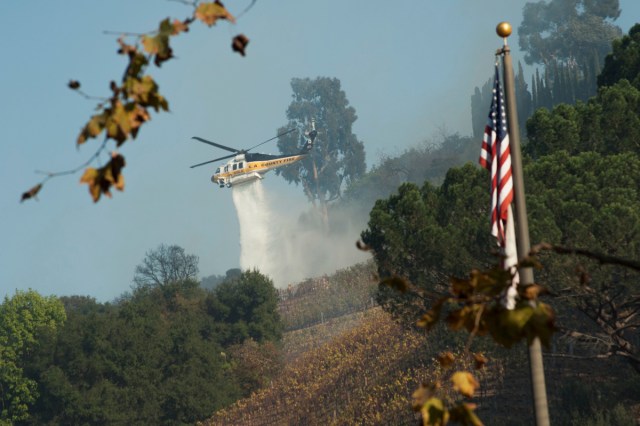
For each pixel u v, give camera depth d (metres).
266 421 199.50
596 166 106.75
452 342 116.50
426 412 11.95
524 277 48.91
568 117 121.25
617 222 88.69
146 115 10.97
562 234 93.81
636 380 117.31
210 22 10.92
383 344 193.12
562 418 110.69
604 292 92.81
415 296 109.31
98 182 10.81
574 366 133.25
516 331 11.61
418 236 103.94
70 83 10.70
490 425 120.44
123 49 10.91
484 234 100.31
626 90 121.12
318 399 186.50
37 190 10.61
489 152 56.59
